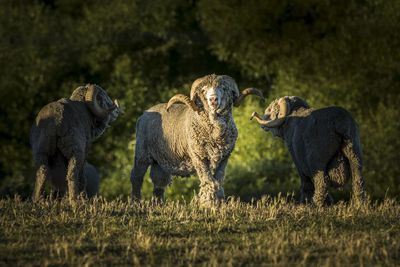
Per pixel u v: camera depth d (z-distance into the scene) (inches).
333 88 3120.1
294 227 1432.1
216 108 1567.4
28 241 1344.7
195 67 3516.2
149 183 3009.4
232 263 1230.9
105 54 3388.3
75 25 3513.8
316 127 1652.3
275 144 3112.7
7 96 3348.9
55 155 1680.6
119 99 3321.9
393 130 2979.8
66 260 1243.2
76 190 1647.4
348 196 2847.0
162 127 1777.8
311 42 3240.7
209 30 3334.2
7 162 3329.2
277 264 1225.4
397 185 2957.7
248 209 1558.8
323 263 1232.8
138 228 1416.1
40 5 3577.8
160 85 3366.1
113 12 3444.9
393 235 1382.9
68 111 1674.5
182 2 3511.3
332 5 3221.0
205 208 1577.3
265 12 3270.2
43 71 3371.1
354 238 1346.0
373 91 3110.2
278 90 3159.5
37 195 1637.6
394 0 3080.7
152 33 3501.5
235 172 3036.4
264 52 3238.2
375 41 3083.2
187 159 1744.6
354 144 1627.7
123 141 3230.8
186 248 1300.4
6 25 3469.5
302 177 1738.4
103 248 1286.9
